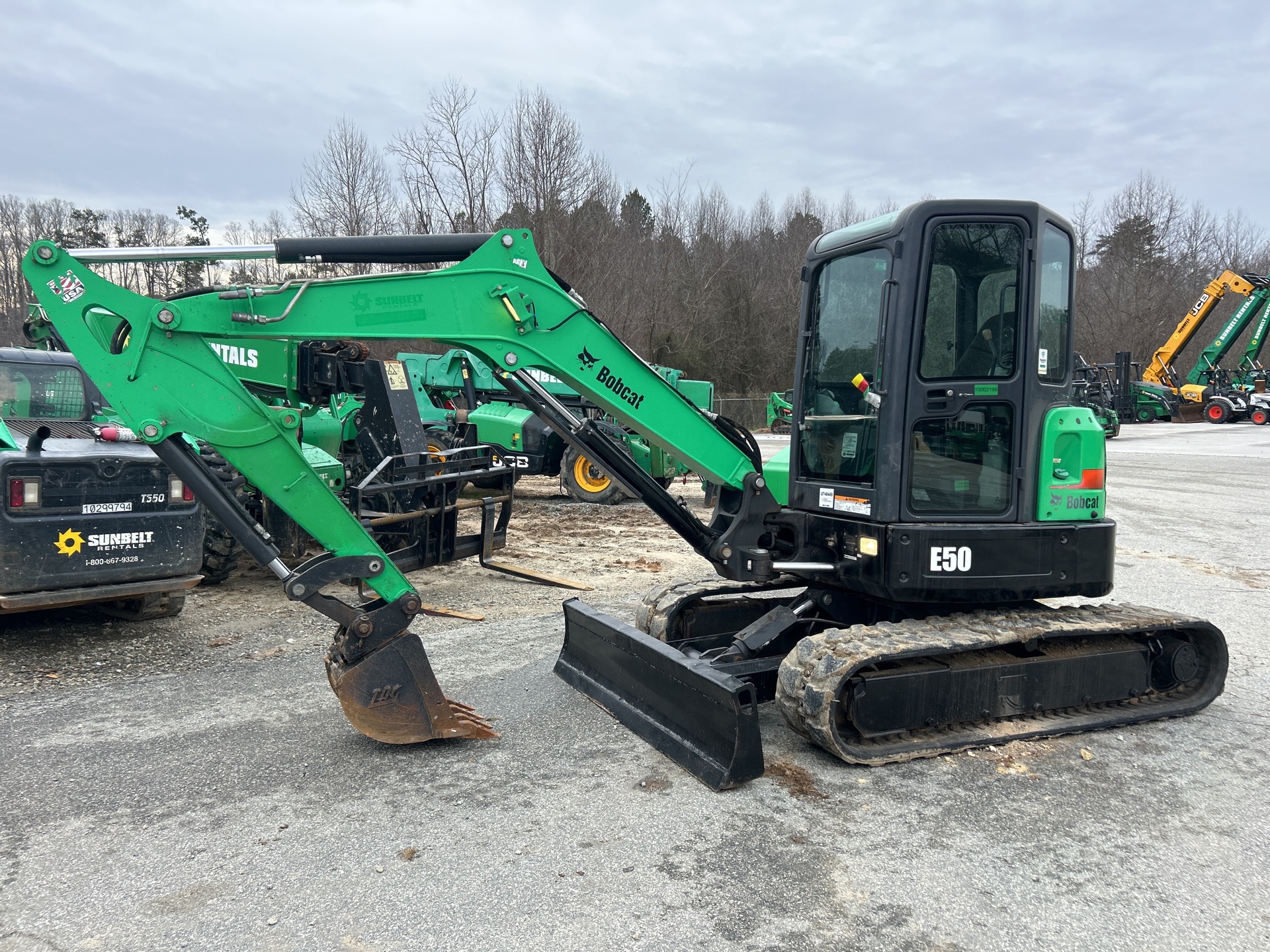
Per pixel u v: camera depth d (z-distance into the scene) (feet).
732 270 142.61
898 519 13.83
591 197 99.35
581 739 14.10
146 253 12.64
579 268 97.71
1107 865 10.39
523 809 11.67
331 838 10.85
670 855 10.52
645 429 14.17
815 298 16.01
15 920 9.11
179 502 18.89
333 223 93.30
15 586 16.74
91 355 11.77
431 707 13.48
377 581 13.03
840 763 13.29
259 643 19.40
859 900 9.59
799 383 16.28
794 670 13.28
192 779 12.50
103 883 9.80
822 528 15.14
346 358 25.38
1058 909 9.46
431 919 9.16
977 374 13.97
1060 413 14.37
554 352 13.46
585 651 16.44
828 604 16.46
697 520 15.43
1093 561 14.52
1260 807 12.02
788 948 8.71
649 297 122.31
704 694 12.92
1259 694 16.78
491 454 26.84
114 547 17.94
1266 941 8.91
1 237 128.98
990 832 11.18
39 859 10.32
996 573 13.87
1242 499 45.52
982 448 14.17
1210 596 25.03
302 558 25.77
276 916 9.20
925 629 13.87
